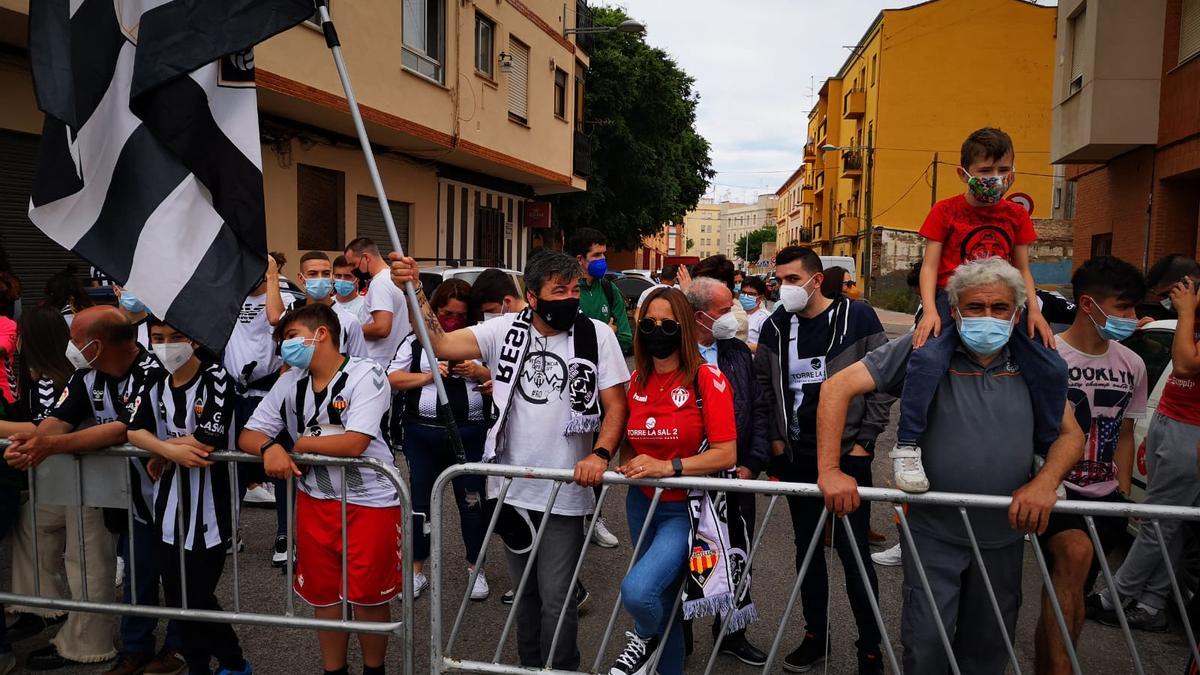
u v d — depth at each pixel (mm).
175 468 3361
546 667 3021
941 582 2854
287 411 3338
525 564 3348
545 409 3303
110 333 3416
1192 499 4176
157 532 3385
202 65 3145
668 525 3084
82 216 3145
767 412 3994
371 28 11633
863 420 3824
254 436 3281
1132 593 4301
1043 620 3189
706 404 3055
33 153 8336
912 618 2873
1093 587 4770
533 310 3367
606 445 3158
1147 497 4383
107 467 3408
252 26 3197
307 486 3289
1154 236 14016
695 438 3076
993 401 2764
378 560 3293
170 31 3154
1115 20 13867
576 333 3330
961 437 2777
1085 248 17391
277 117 11328
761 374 4102
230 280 3215
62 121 3096
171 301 3129
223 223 3234
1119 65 13930
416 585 4754
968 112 38219
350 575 3260
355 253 5625
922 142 38656
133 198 3164
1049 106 37719
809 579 3889
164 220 3148
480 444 4684
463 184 17609
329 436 3184
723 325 3865
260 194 3273
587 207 25188
